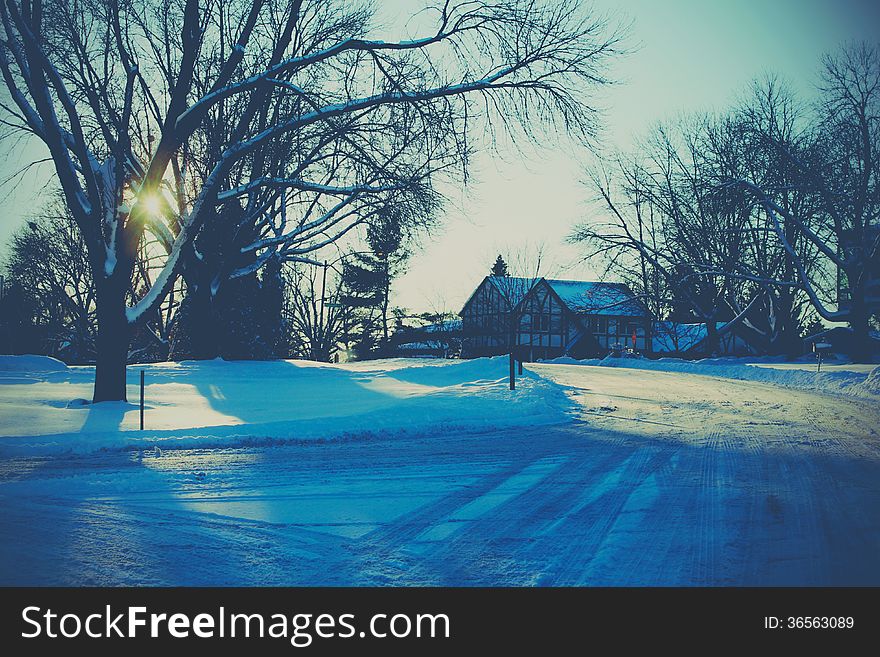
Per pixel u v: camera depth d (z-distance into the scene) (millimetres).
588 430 17266
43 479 10797
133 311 21188
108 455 13242
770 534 7734
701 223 60156
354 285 67750
